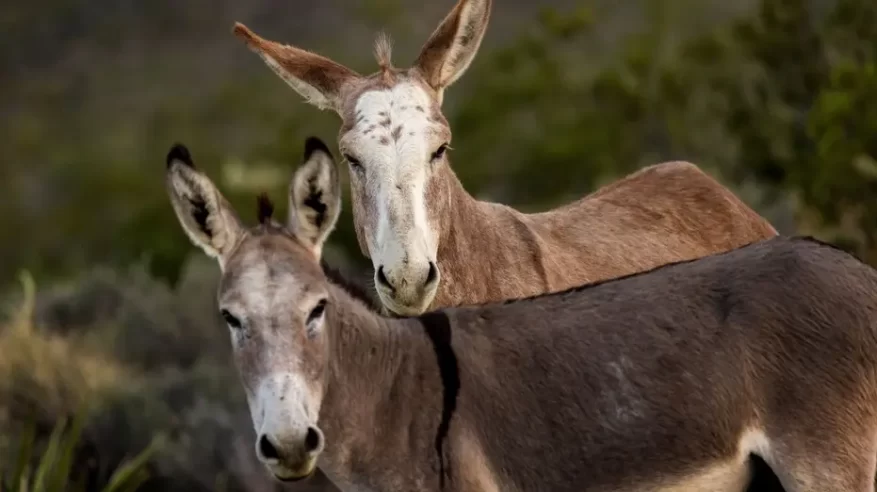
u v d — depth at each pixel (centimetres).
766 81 5734
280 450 2164
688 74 6456
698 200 3177
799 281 2453
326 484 4284
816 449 2402
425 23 14212
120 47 18675
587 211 3073
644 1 8994
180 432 4400
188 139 13062
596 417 2441
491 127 7344
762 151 5609
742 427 2423
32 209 11512
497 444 2439
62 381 4550
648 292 2500
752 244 2562
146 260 6175
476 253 2798
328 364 2381
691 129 6250
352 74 2845
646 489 2445
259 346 2228
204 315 5294
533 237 2895
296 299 2258
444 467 2419
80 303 5341
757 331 2430
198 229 2369
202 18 18862
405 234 2575
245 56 17912
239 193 7281
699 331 2448
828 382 2411
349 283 2520
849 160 4544
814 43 5659
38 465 4225
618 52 7731
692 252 3089
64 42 18825
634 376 2442
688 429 2427
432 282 2580
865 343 2433
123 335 5094
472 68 9106
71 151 13575
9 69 18438
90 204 10619
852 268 2486
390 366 2450
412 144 2630
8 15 19450
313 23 17800
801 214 4772
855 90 4688
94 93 17400
